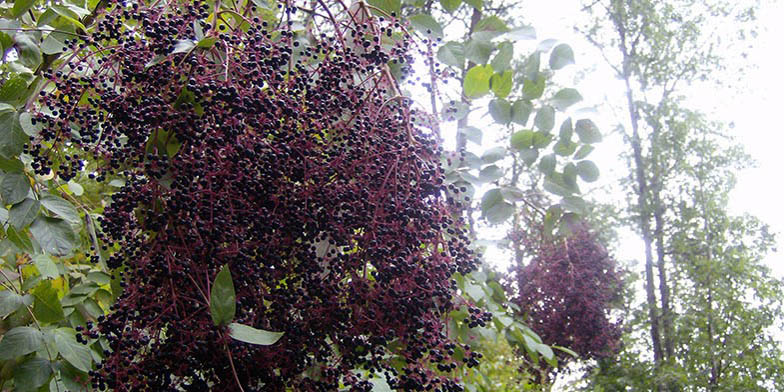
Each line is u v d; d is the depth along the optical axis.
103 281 3.33
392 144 2.26
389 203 2.16
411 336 2.17
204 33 2.23
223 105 1.97
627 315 10.56
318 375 2.11
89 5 3.20
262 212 2.03
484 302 4.62
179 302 1.93
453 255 2.33
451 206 2.45
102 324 1.94
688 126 10.94
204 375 1.99
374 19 2.73
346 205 2.16
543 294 8.94
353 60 2.37
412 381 2.13
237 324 1.78
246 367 1.96
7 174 2.30
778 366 9.59
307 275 2.12
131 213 2.17
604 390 9.62
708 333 10.06
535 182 7.55
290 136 2.10
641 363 9.98
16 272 3.31
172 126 1.93
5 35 2.64
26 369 2.46
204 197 1.96
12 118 2.28
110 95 2.12
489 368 6.07
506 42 3.46
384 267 2.13
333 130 2.29
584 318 8.80
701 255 10.59
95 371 2.12
